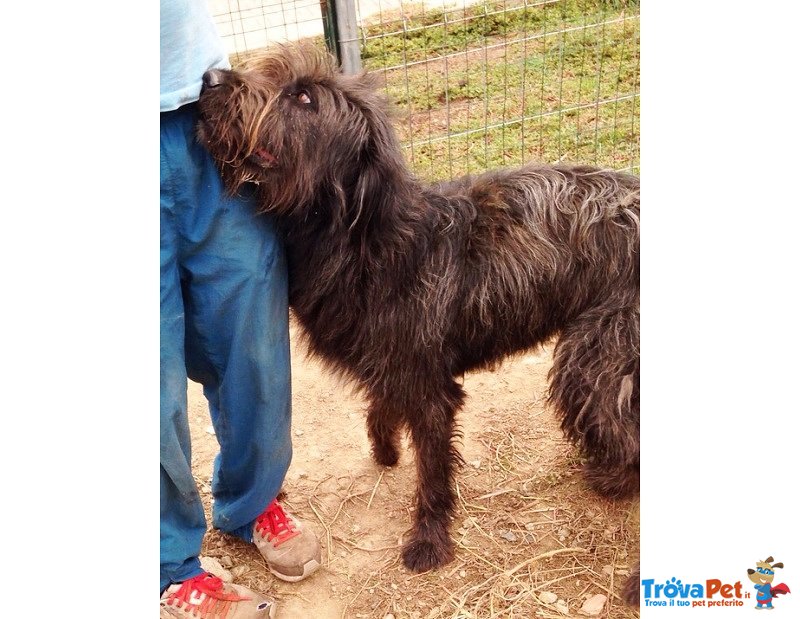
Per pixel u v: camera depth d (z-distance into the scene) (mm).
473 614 1374
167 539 1264
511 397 1878
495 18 3051
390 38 2967
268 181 1183
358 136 1254
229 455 1349
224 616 1309
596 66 2877
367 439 1785
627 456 1401
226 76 1143
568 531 1530
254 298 1201
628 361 1358
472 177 1494
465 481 1654
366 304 1352
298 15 2854
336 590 1441
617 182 1452
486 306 1404
